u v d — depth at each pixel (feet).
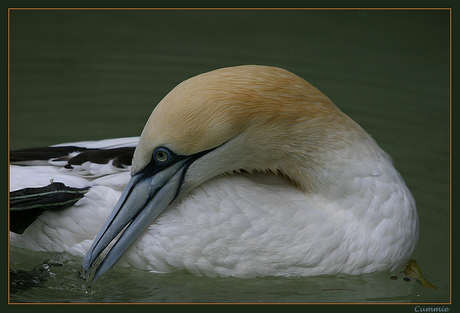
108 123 45.16
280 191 29.09
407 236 28.91
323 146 27.32
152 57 54.03
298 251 28.02
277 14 62.49
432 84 50.55
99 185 30.22
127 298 28.43
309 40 57.36
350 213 28.35
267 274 28.55
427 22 60.44
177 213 28.55
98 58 53.83
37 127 44.11
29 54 53.88
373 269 28.76
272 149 27.22
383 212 28.17
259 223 27.96
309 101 26.91
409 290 28.99
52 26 58.65
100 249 28.07
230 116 25.68
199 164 26.99
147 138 26.07
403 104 47.78
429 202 37.27
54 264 31.14
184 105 25.38
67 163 31.37
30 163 32.24
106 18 60.75
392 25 60.23
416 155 42.06
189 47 55.83
